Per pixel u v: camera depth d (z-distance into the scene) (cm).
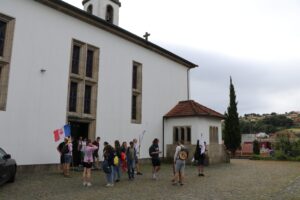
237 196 1020
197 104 2661
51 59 1719
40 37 1673
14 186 1148
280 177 1539
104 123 2038
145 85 2480
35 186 1160
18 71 1545
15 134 1497
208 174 1670
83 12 1900
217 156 2508
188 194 1052
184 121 2495
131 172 1436
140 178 1468
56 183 1243
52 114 1691
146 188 1173
